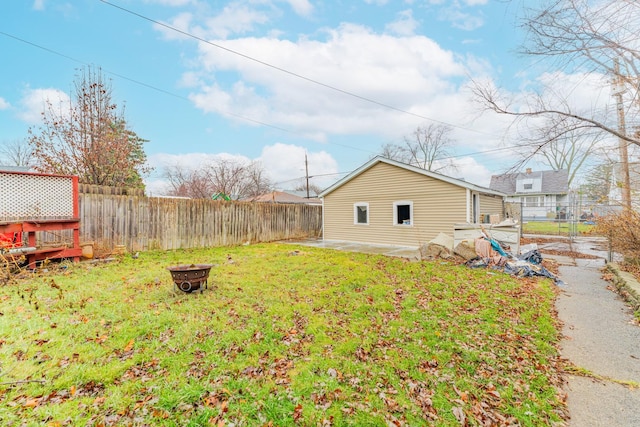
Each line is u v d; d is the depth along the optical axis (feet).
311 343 10.90
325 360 9.73
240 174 71.87
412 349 10.61
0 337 10.44
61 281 17.76
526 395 8.32
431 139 96.78
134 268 21.97
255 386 8.32
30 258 20.97
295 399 7.86
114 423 6.85
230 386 8.29
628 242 22.12
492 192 40.14
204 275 16.12
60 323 11.71
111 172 35.58
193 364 9.29
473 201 35.65
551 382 8.95
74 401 7.50
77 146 33.55
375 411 7.53
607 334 12.26
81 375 8.50
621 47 14.11
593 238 47.91
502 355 10.36
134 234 30.01
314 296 15.94
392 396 8.14
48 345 10.03
